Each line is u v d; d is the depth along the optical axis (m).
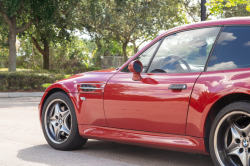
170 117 3.13
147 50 3.64
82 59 42.03
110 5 30.23
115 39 33.56
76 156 3.88
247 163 2.71
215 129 2.86
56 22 24.50
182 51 3.33
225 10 31.86
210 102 2.85
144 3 30.16
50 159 3.74
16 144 4.56
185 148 3.07
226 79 2.82
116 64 42.75
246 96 2.80
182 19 35.22
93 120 3.87
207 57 3.10
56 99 4.25
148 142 3.32
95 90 3.82
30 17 24.28
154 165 3.47
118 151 4.14
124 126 3.57
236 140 2.80
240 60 2.87
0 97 13.84
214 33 3.15
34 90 15.49
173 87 3.11
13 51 22.09
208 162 3.58
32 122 6.61
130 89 3.46
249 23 2.96
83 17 28.84
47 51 31.42
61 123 4.24
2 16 23.28
